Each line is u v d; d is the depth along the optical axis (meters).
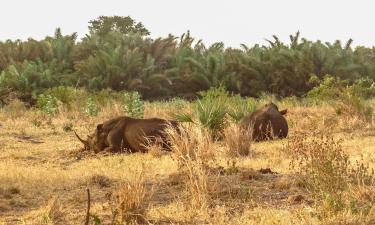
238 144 27.59
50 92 60.44
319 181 16.91
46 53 100.19
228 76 89.81
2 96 73.88
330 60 87.19
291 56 87.06
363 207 15.40
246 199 17.47
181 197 17.70
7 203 17.92
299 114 48.09
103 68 90.56
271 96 80.31
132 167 24.48
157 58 100.06
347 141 31.28
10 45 102.25
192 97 90.19
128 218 15.38
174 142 26.42
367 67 92.56
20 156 29.97
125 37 103.62
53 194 19.19
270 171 21.97
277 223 14.70
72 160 28.78
